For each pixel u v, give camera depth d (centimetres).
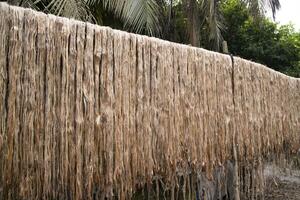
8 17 227
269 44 1159
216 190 420
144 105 276
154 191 314
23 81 227
